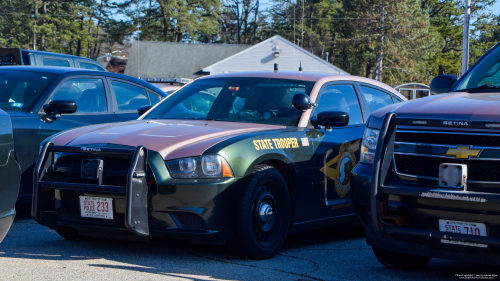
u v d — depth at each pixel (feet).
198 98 17.31
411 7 173.27
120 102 22.70
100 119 21.29
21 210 20.42
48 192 13.61
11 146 11.50
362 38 174.70
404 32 169.27
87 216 13.29
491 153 10.00
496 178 9.99
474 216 10.17
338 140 16.55
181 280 11.58
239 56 142.82
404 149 11.09
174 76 159.94
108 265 12.71
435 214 10.66
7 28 223.10
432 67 225.97
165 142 13.16
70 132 14.71
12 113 18.65
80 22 225.35
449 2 230.89
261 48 142.31
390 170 11.25
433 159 10.73
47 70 21.35
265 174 13.83
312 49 260.21
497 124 9.82
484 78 14.53
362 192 12.35
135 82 23.81
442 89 15.16
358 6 176.96
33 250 14.12
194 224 12.89
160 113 17.20
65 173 13.56
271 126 15.52
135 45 166.91
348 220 17.08
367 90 18.97
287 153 14.66
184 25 220.64
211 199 12.73
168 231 12.76
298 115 15.98
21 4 220.64
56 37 219.61
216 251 14.53
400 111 11.64
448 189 10.29
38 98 19.70
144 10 219.20
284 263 13.65
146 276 11.81
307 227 15.58
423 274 12.98
